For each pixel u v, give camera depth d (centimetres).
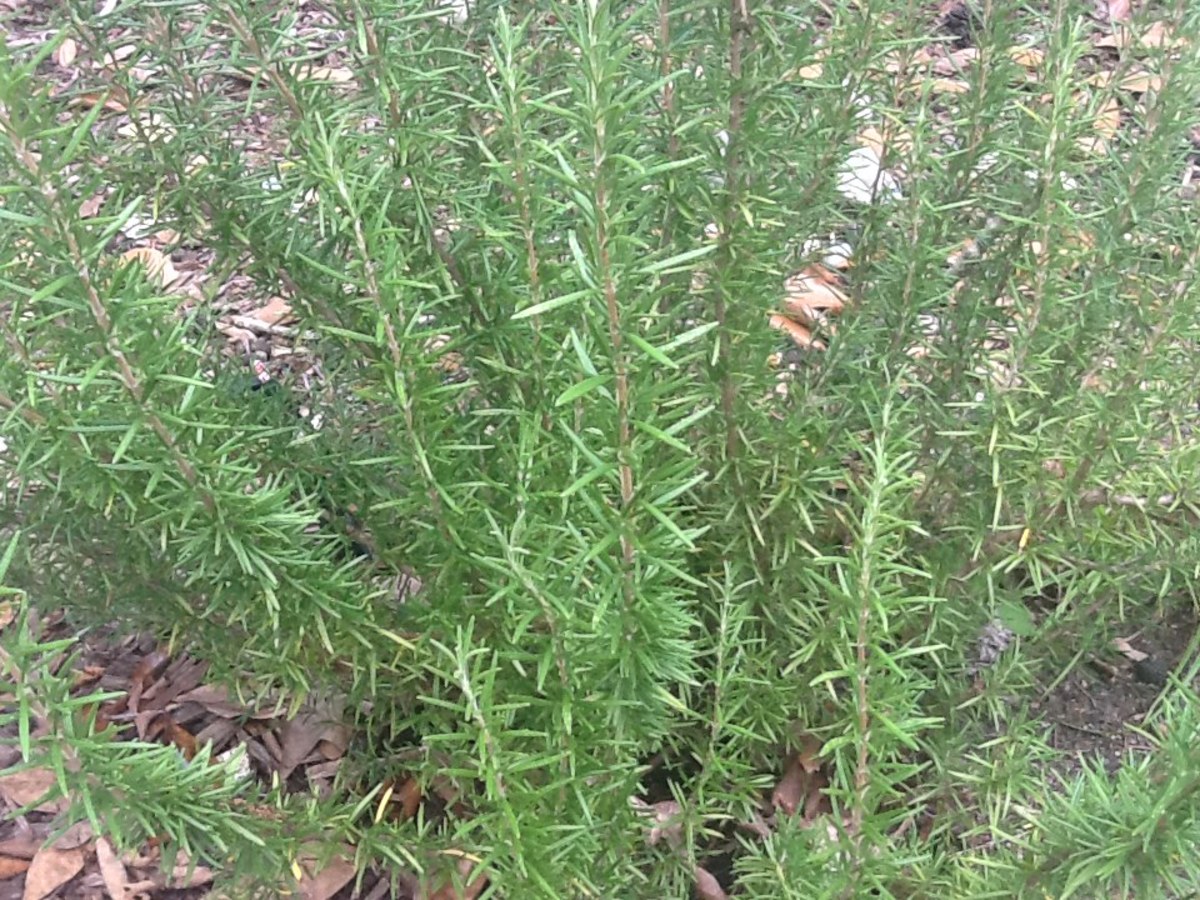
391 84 61
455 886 60
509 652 54
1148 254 72
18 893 77
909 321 77
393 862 68
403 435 57
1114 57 95
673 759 81
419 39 67
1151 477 77
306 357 102
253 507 57
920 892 64
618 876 63
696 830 70
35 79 52
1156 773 53
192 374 57
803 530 80
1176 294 67
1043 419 73
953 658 80
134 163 65
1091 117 63
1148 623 85
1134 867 49
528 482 59
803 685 74
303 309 71
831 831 73
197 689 88
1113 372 70
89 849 79
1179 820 47
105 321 47
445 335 65
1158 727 58
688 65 68
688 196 67
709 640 69
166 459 54
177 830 51
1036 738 77
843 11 70
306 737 85
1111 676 91
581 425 53
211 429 58
